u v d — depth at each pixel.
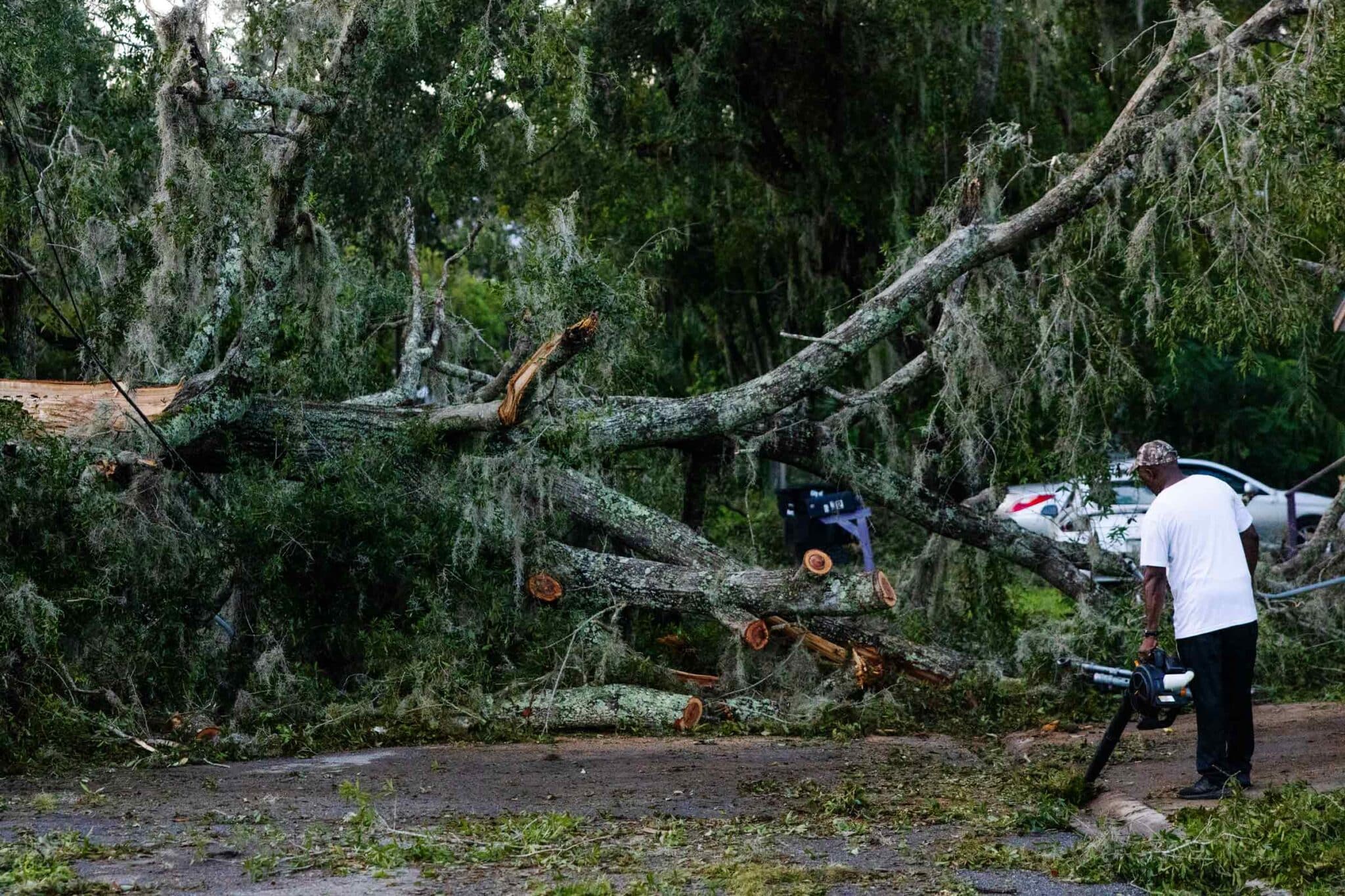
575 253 10.82
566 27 12.34
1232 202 9.61
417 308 12.34
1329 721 8.51
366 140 15.38
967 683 9.77
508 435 10.03
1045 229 10.81
